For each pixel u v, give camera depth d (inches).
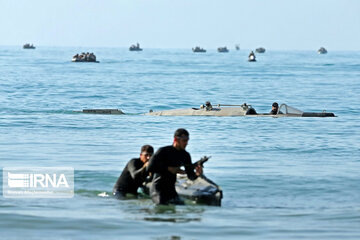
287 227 1360.7
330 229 1346.0
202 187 1642.5
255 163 2288.4
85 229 1310.3
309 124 3639.3
